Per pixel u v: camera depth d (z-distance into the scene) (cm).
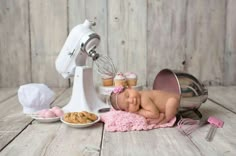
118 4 173
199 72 179
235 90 167
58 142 84
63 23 174
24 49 176
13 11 173
